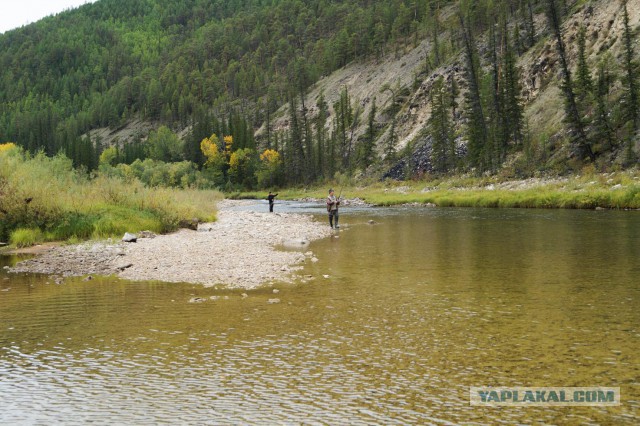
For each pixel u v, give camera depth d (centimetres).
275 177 11688
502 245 1888
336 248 1928
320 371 670
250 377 655
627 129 5066
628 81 5231
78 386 638
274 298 1099
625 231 2233
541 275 1292
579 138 5381
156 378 659
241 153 12056
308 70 18175
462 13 12912
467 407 557
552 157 5744
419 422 526
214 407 571
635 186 3775
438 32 13775
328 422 529
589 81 5788
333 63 17575
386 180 8262
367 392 602
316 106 15075
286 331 852
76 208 2442
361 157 10269
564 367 663
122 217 2491
